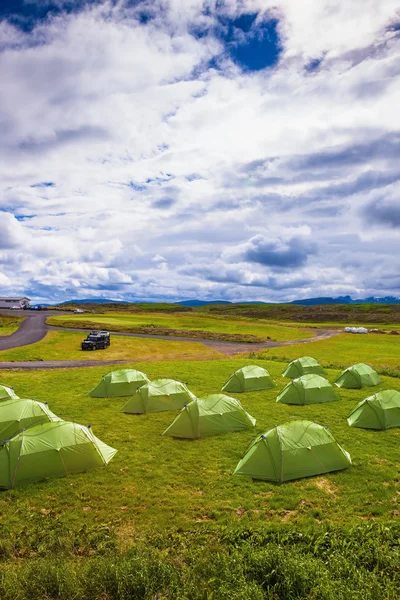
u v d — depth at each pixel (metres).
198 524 12.41
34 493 14.44
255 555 10.09
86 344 64.19
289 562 9.60
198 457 17.67
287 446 15.85
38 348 62.53
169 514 13.02
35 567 9.77
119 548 10.99
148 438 20.08
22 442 15.80
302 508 13.40
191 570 9.77
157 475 15.91
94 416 23.88
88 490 14.67
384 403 22.47
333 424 22.48
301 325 154.12
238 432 20.75
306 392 27.02
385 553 10.21
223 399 21.70
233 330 116.44
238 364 44.34
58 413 24.48
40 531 11.84
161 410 24.77
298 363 36.03
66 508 13.58
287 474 15.38
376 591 8.78
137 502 13.86
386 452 18.28
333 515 12.88
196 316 161.50
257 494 14.38
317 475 15.70
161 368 41.38
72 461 16.11
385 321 199.50
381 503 13.59
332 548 10.61
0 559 10.66
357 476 15.66
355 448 18.73
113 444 19.28
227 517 12.77
